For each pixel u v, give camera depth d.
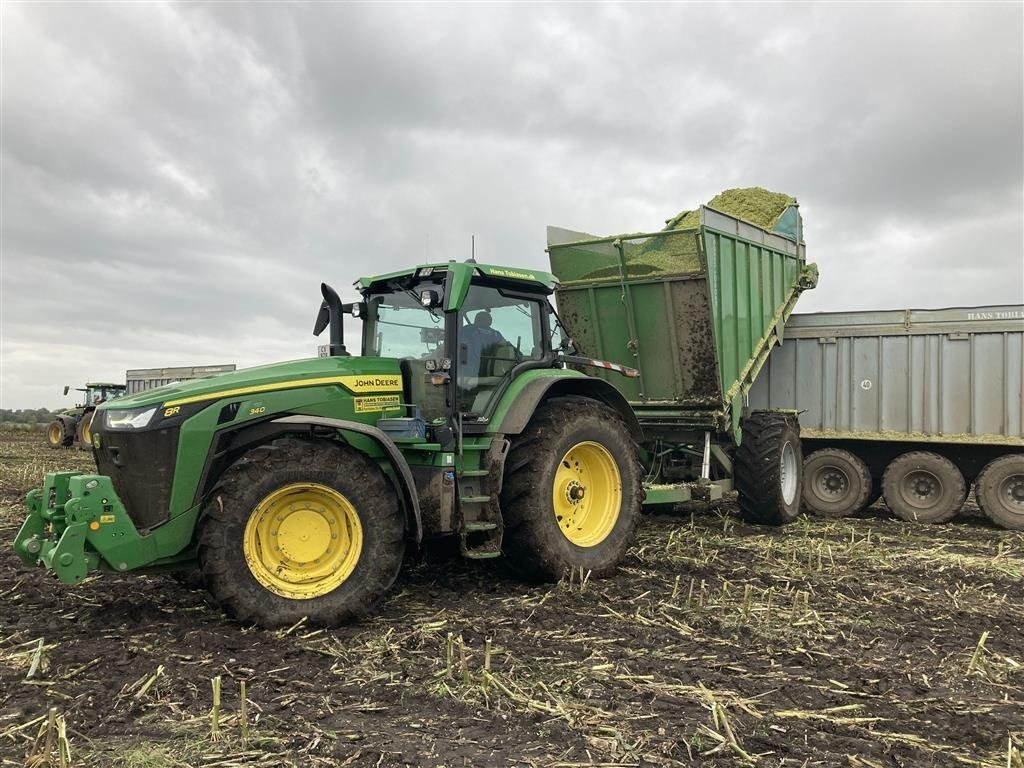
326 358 5.32
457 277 5.29
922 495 9.45
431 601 5.20
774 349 10.45
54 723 3.06
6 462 16.78
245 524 4.33
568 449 5.75
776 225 9.27
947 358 9.39
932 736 3.13
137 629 4.38
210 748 2.89
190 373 25.17
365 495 4.64
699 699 3.46
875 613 5.00
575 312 8.59
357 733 3.05
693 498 8.20
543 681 3.65
